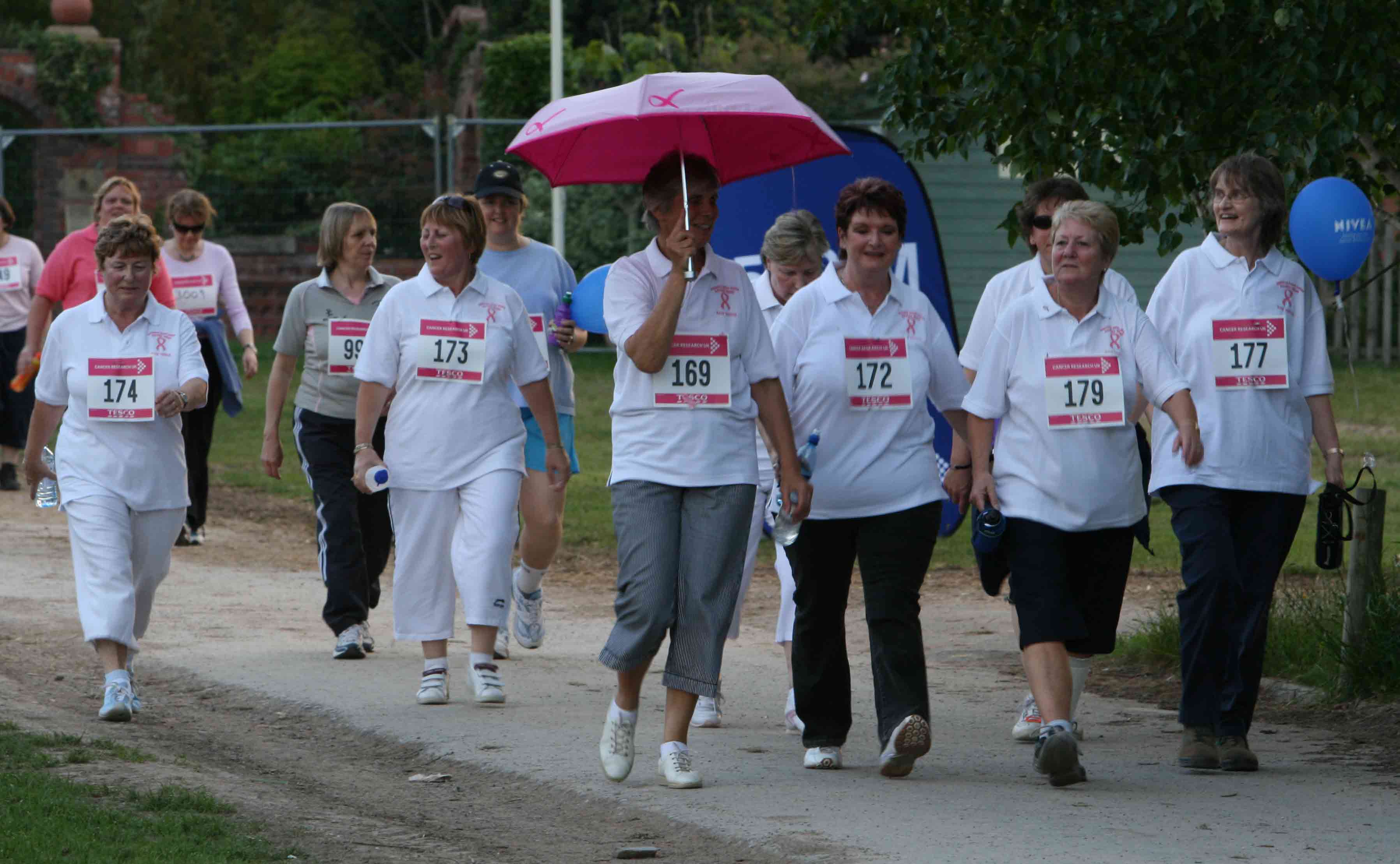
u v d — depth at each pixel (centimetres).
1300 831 1547
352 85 11788
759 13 9988
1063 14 2192
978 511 1795
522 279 2452
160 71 11388
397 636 2189
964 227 7519
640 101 1712
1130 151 2284
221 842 1484
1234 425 1838
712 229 1698
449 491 2181
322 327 2506
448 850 1534
